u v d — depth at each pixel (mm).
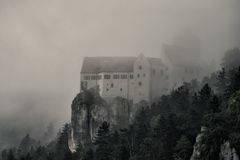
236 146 197625
